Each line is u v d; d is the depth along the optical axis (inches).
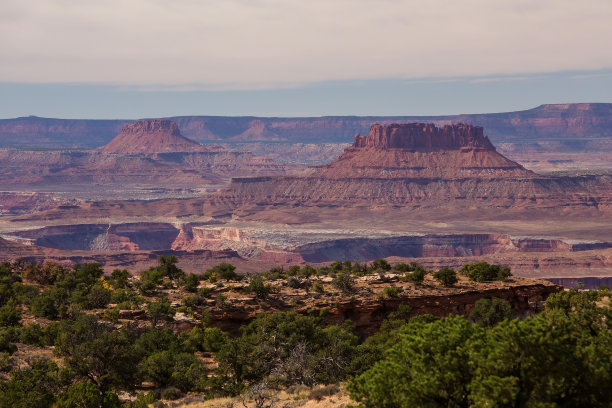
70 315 6274.6
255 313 6633.9
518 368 2246.6
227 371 4643.2
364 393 2455.7
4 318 5885.8
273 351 4832.7
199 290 7229.3
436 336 2417.6
